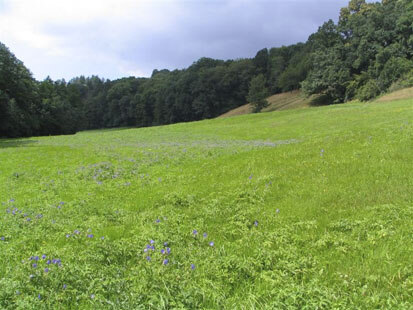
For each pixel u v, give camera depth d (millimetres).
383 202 7246
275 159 13273
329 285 4340
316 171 10375
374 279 4277
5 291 4242
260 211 7809
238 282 4668
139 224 7691
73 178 14453
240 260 5137
